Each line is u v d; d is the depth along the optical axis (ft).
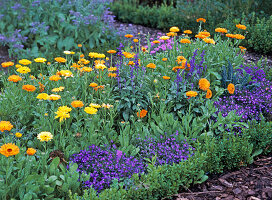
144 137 11.56
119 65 14.33
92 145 10.73
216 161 10.66
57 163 9.50
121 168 9.98
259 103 13.56
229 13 26.78
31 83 13.71
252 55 21.94
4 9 24.75
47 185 8.70
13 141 10.98
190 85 13.33
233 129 12.32
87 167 9.93
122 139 11.28
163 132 11.78
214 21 26.27
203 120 12.29
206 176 10.14
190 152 10.74
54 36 22.93
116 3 34.83
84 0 23.98
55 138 11.07
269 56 21.80
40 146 11.03
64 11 23.48
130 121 12.88
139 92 12.91
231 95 14.10
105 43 22.99
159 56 16.30
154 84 13.65
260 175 10.63
